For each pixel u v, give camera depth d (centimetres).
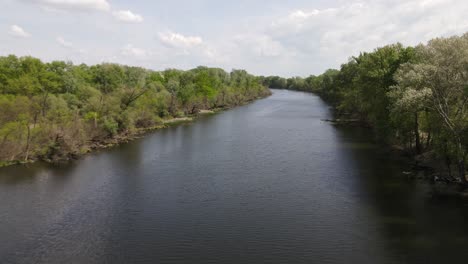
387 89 6425
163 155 6375
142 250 3011
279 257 2861
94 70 13525
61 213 3803
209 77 16325
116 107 8288
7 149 5856
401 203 3878
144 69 16075
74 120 7081
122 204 4034
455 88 4144
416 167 5153
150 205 3991
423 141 6103
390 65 6569
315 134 8288
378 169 5184
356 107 10375
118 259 2875
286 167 5425
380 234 3203
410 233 3203
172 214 3734
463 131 4106
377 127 6812
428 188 4309
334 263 2766
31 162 5972
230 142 7469
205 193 4344
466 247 2934
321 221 3500
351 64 12181
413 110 4478
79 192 4453
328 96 17638
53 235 3306
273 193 4306
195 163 5759
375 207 3794
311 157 6012
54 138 6244
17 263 2836
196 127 9756
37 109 7044
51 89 10506
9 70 10275
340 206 3859
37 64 10581
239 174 5103
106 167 5619
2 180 4966
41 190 4541
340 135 8100
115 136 7869
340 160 5762
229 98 16488
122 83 12775
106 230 3394
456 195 4044
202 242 3131
